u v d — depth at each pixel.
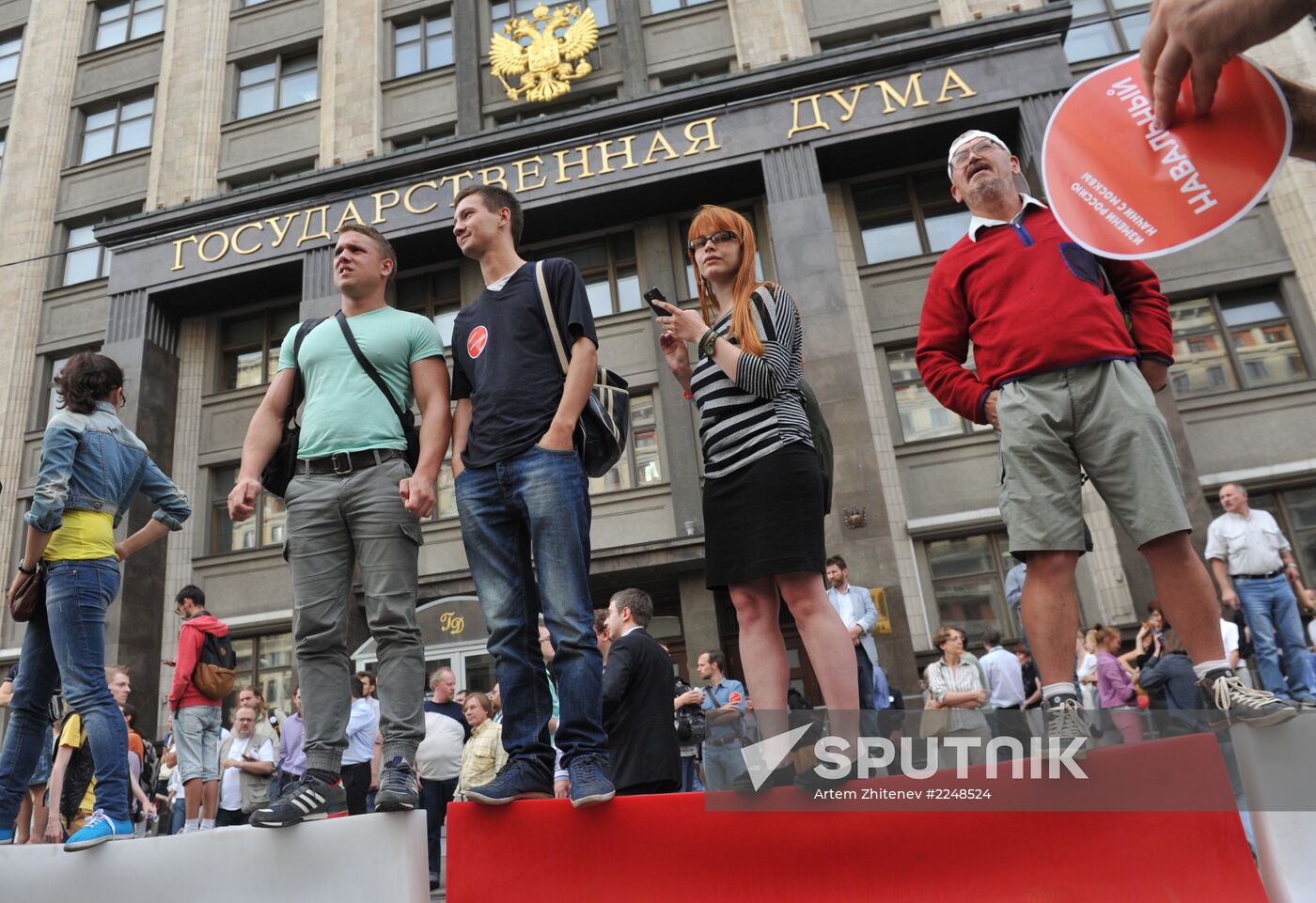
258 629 17.22
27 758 3.45
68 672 3.31
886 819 2.29
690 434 16.34
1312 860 2.12
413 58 20.48
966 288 3.06
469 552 2.95
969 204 3.16
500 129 17.48
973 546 15.01
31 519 3.34
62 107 21.92
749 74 16.73
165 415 18.66
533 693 2.80
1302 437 14.11
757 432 3.13
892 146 16.61
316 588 3.00
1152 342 2.83
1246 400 14.44
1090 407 2.71
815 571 2.99
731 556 3.10
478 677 14.97
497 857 2.40
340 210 18.12
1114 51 16.69
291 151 20.14
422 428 3.12
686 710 6.80
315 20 21.11
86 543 3.50
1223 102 2.03
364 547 3.01
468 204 3.33
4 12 23.33
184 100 21.02
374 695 8.82
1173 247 2.03
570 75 19.00
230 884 2.61
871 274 16.58
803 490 3.06
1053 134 2.25
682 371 3.42
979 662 8.89
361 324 3.30
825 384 15.02
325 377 3.22
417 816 2.64
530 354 3.01
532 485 2.81
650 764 4.42
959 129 16.30
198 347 19.39
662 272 17.47
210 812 7.60
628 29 19.02
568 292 3.04
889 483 15.37
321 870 2.56
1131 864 2.17
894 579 13.95
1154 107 1.99
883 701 8.98
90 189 21.19
